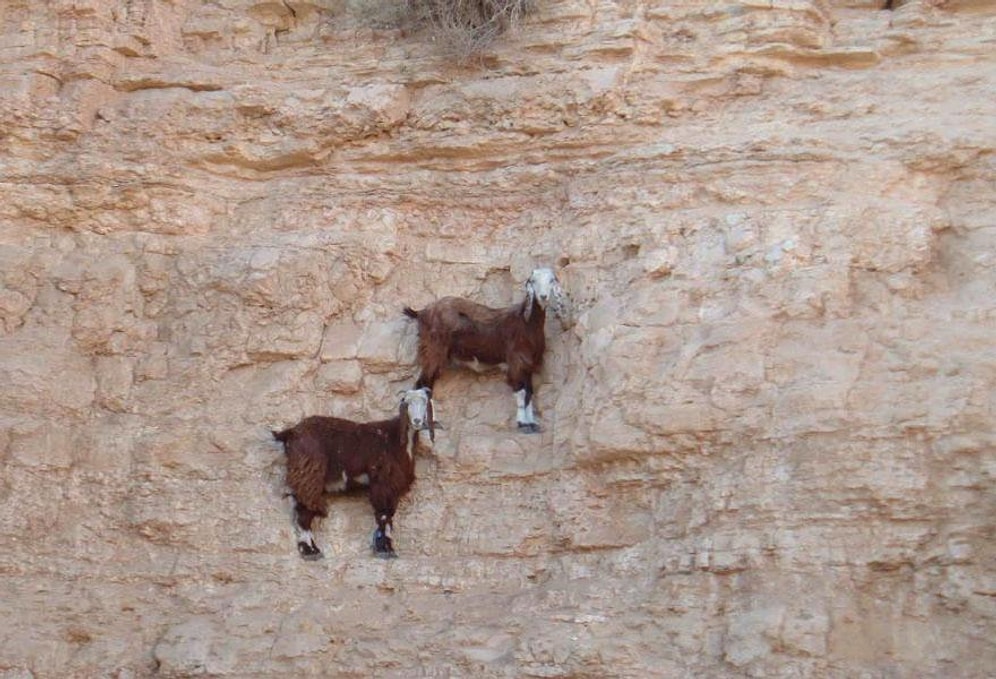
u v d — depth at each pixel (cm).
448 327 1370
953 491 1134
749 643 1128
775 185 1353
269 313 1428
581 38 1482
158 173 1496
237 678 1259
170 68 1555
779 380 1220
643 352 1277
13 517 1360
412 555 1319
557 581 1266
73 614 1321
